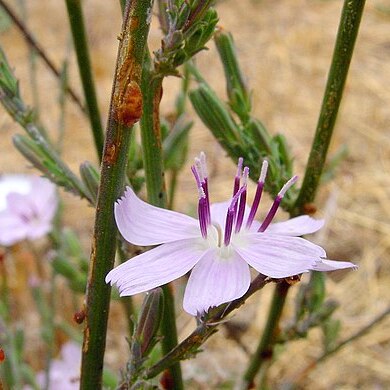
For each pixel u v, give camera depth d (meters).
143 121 0.06
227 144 0.08
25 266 0.17
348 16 0.07
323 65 0.30
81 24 0.08
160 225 0.06
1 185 0.14
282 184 0.08
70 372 0.13
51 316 0.13
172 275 0.05
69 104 0.27
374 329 0.19
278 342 0.09
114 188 0.05
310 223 0.06
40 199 0.13
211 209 0.06
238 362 0.17
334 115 0.07
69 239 0.11
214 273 0.05
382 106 0.27
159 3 0.06
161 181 0.07
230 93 0.08
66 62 0.10
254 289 0.05
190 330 0.16
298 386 0.18
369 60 0.30
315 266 0.05
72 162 0.25
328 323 0.11
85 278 0.11
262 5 0.34
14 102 0.08
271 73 0.29
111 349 0.18
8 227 0.13
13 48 0.30
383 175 0.24
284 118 0.27
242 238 0.06
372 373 0.18
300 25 0.32
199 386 0.15
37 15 0.33
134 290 0.05
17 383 0.11
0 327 0.12
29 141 0.08
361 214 0.22
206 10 0.06
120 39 0.05
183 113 0.10
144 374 0.06
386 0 0.32
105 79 0.29
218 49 0.08
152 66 0.06
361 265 0.21
